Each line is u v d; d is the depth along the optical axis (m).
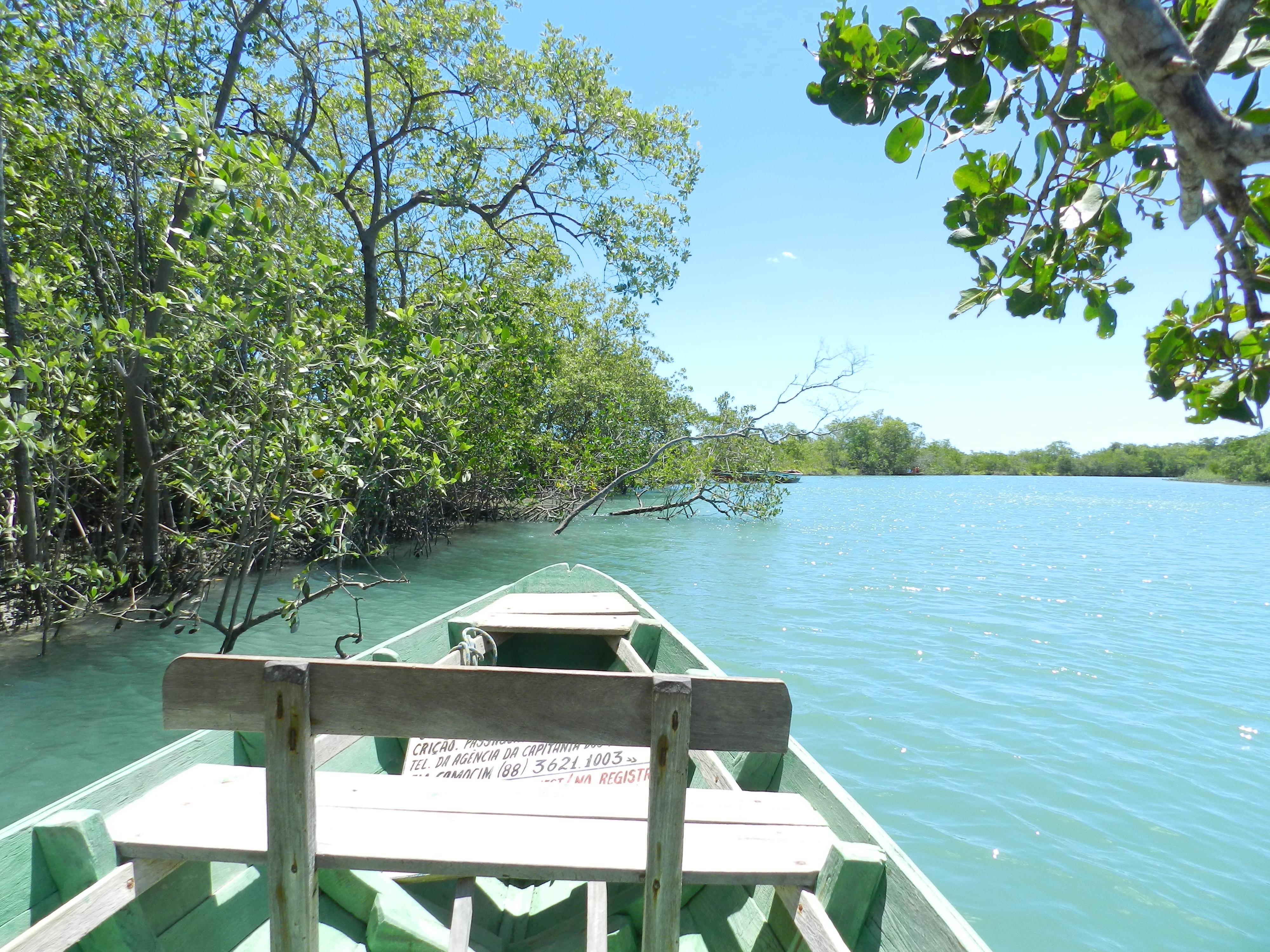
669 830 1.92
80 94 8.70
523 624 5.45
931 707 7.57
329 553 8.70
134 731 6.29
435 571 14.55
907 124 2.24
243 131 11.72
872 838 2.51
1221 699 8.01
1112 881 4.60
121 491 10.02
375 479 9.07
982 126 2.18
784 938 2.48
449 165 15.14
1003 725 7.11
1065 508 47.06
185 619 9.27
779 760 3.46
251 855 2.32
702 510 31.02
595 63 14.27
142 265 9.98
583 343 29.09
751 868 2.47
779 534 24.11
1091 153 2.15
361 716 1.90
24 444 6.97
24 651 8.25
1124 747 6.62
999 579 16.22
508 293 14.81
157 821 2.47
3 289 7.41
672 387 31.42
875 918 2.36
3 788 5.29
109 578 8.41
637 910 2.85
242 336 8.11
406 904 2.72
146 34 10.05
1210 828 5.24
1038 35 2.10
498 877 2.68
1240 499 66.44
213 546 11.65
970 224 2.42
